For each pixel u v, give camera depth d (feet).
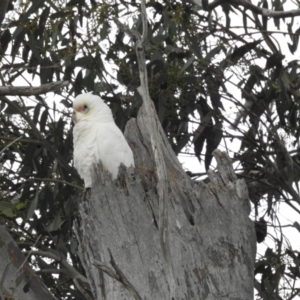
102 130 33.37
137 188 26.32
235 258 25.84
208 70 40.29
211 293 25.16
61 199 38.96
